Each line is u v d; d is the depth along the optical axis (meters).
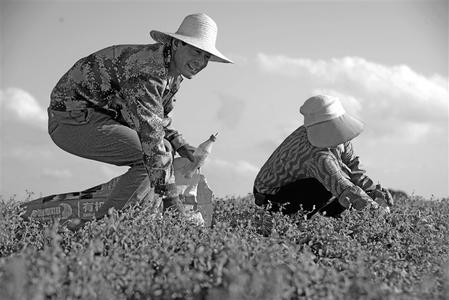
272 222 7.26
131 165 7.31
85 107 7.12
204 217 7.64
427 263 5.99
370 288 4.39
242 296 4.08
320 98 7.66
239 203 9.20
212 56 7.11
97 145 7.20
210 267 4.78
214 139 7.58
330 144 7.57
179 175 7.50
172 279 4.54
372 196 8.02
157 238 6.01
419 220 7.51
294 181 7.84
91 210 7.35
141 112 6.82
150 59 6.85
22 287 4.07
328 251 6.29
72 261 4.65
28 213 7.45
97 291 4.42
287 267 4.89
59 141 7.36
